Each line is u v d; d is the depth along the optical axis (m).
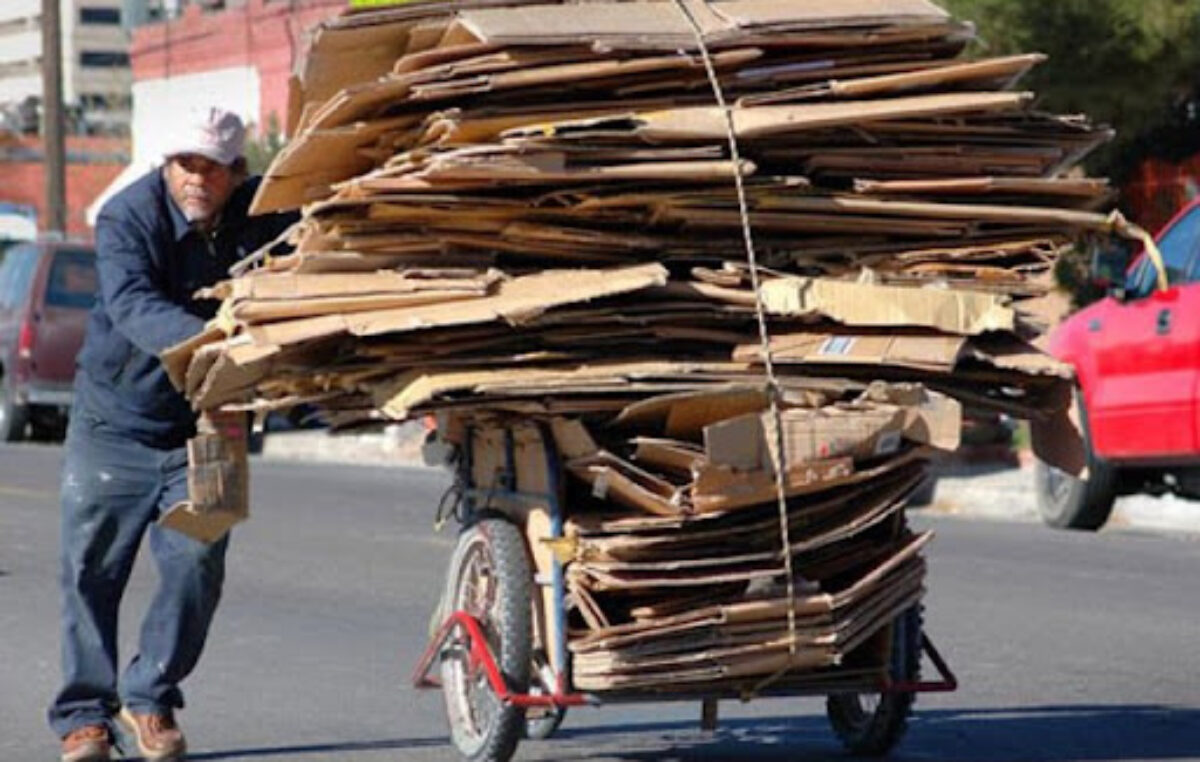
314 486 27.11
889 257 9.50
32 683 13.12
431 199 9.04
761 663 9.34
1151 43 25.92
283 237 9.68
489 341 9.16
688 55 9.16
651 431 9.35
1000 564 18.34
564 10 9.31
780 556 9.35
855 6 9.53
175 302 10.16
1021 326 9.55
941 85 9.52
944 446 9.20
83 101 80.50
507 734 9.60
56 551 19.48
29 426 36.50
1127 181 30.33
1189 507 22.97
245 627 15.22
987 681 12.90
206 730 11.64
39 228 62.28
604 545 9.16
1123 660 13.59
